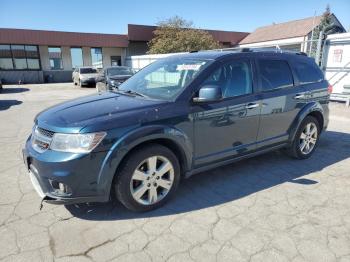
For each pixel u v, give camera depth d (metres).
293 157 4.85
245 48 4.27
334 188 3.83
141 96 3.57
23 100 13.82
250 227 2.96
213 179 4.08
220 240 2.76
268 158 4.92
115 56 32.31
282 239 2.78
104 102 3.40
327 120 5.07
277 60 4.31
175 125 3.18
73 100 3.75
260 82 3.99
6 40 26.72
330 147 5.60
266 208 3.32
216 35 34.03
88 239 2.76
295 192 3.71
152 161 3.12
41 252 2.58
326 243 2.72
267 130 4.14
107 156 2.80
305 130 4.76
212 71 3.54
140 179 3.08
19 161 4.79
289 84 4.37
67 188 2.78
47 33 28.08
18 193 3.64
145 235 2.83
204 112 3.39
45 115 3.23
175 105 3.23
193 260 2.50
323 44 11.29
